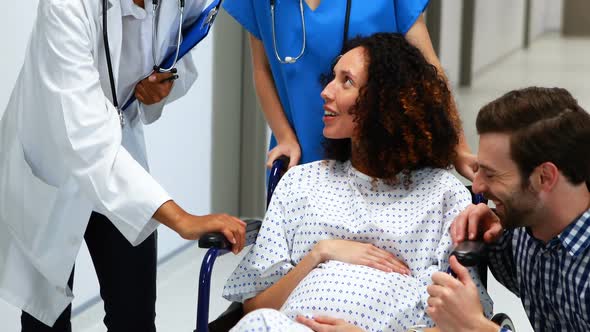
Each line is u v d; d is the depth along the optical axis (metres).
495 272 1.79
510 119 1.48
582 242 1.47
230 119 3.73
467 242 1.65
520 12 4.69
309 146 2.14
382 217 1.86
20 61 2.50
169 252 3.47
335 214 1.89
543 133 1.45
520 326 2.81
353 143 1.91
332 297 1.73
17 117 1.89
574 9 4.75
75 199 1.89
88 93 1.75
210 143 3.60
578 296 1.50
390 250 1.85
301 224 1.91
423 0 2.12
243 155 3.85
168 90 2.01
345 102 1.86
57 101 1.74
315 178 1.95
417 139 1.85
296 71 2.11
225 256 3.58
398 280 1.76
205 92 3.51
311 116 2.12
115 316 2.07
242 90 3.78
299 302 1.75
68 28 1.73
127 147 2.05
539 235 1.55
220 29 3.55
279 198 1.94
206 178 3.61
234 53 3.68
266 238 1.90
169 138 3.28
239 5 2.18
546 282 1.57
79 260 2.85
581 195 1.48
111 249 2.01
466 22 4.15
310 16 2.08
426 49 2.12
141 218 1.76
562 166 1.45
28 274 1.98
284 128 2.17
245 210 3.91
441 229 1.83
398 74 1.83
